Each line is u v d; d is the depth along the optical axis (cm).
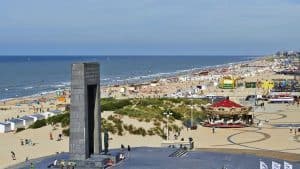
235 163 6544
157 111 10756
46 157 7381
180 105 12731
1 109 16038
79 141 6141
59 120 10550
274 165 6188
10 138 9619
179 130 10094
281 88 19862
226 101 11519
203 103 14000
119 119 9744
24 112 15100
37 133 9894
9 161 7481
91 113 6462
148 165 6306
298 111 14012
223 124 10981
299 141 8944
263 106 15150
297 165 6519
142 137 9288
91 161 6072
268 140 9069
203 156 7075
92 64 6259
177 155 7131
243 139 9206
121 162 6475
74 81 6094
